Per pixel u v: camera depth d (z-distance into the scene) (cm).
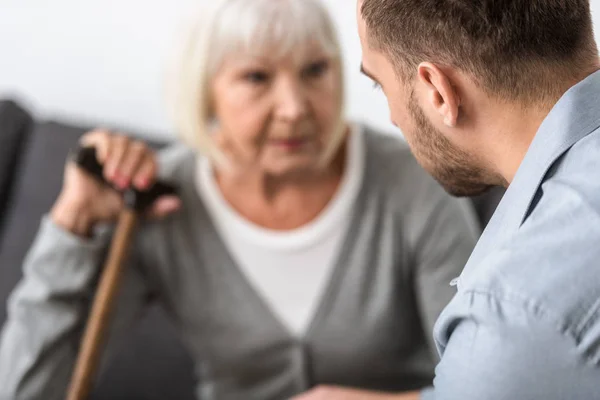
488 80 83
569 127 80
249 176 151
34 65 233
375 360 152
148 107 230
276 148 144
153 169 151
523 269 73
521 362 71
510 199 83
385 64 91
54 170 204
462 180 93
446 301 149
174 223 155
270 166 146
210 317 155
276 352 153
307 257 152
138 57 228
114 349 165
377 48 90
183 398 190
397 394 140
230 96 143
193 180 157
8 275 198
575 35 83
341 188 152
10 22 232
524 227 77
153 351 191
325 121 143
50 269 154
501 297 73
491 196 170
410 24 85
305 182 151
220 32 140
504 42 81
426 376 154
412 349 154
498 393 72
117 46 228
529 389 71
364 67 94
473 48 82
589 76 81
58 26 230
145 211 153
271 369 154
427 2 84
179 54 146
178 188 155
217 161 151
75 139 206
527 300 72
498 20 81
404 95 90
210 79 145
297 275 152
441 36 84
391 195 152
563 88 83
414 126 91
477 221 171
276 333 152
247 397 158
